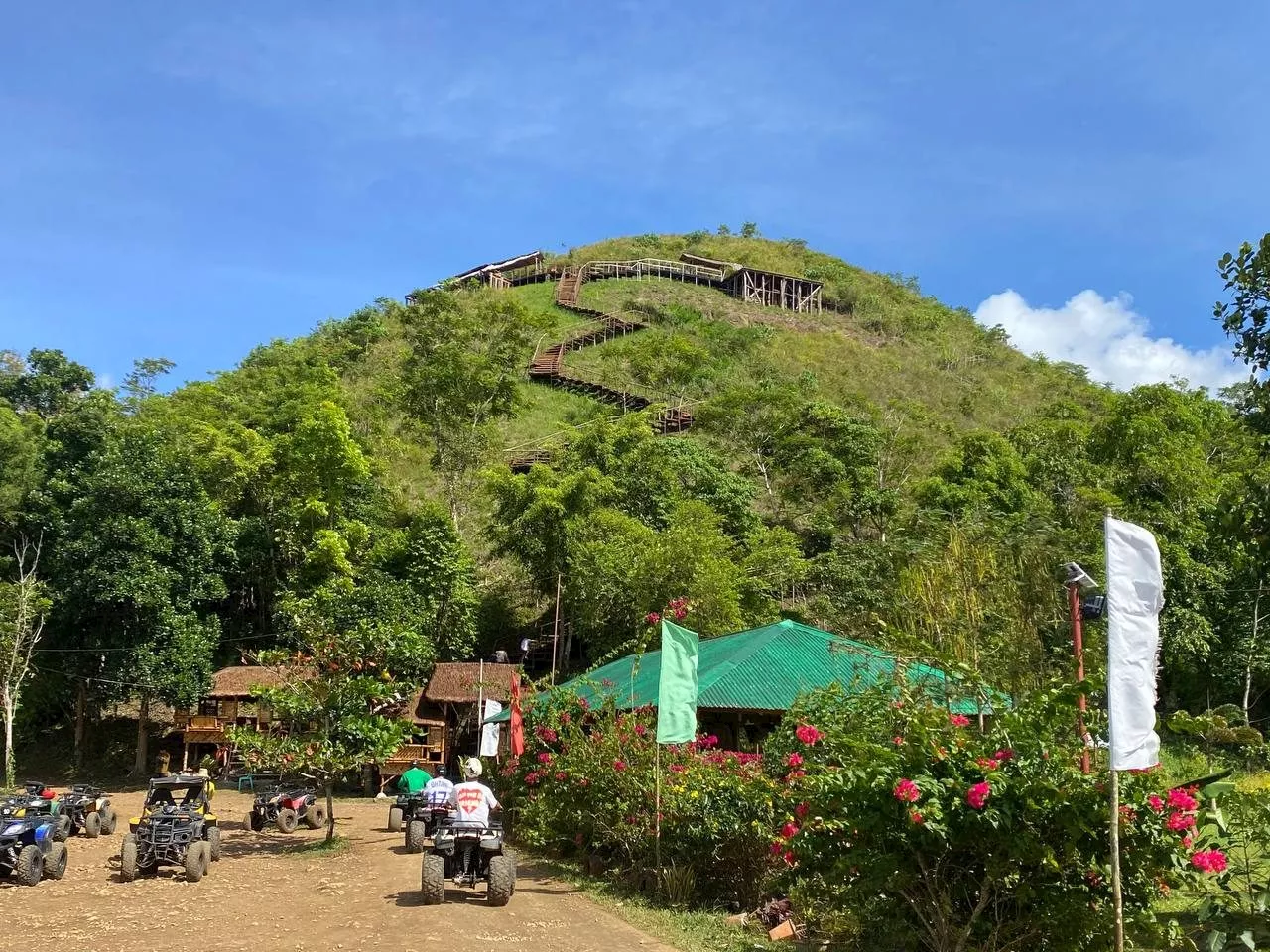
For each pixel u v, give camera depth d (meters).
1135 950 5.66
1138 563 5.44
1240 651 27.27
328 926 8.84
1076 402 67.12
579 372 63.28
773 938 8.36
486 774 18.42
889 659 12.08
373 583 27.89
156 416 36.66
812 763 8.72
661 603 26.00
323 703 15.27
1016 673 14.35
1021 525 23.14
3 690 24.72
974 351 83.56
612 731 12.62
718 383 61.81
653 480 34.09
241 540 30.81
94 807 17.23
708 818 10.16
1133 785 5.59
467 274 88.00
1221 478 29.25
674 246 104.06
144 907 10.02
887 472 42.47
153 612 25.83
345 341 58.91
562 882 11.61
